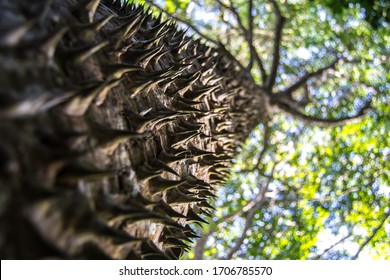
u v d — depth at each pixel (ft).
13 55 4.56
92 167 5.40
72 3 6.88
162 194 8.20
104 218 5.41
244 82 22.52
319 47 47.26
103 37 7.38
